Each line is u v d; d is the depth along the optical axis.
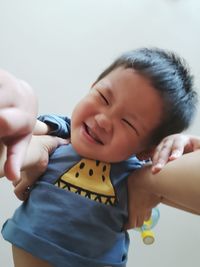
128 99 0.57
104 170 0.57
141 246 1.13
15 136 0.29
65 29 1.18
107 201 0.55
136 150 0.59
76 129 0.59
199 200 0.43
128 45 1.18
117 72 0.60
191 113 0.66
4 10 1.17
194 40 1.19
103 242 0.54
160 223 1.13
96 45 1.18
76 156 0.57
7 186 1.11
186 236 1.14
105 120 0.56
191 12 1.20
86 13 1.19
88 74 1.17
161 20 1.19
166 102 0.59
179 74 0.63
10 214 1.11
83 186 0.55
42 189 0.55
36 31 1.17
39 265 0.52
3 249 1.10
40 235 0.52
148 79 0.59
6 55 1.16
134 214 0.58
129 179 0.57
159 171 0.49
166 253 1.13
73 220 0.53
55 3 1.18
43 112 1.15
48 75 1.16
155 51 0.68
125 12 1.19
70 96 1.16
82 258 0.52
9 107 0.28
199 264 1.13
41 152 0.50
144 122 0.58
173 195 0.46
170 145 0.52
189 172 0.44
